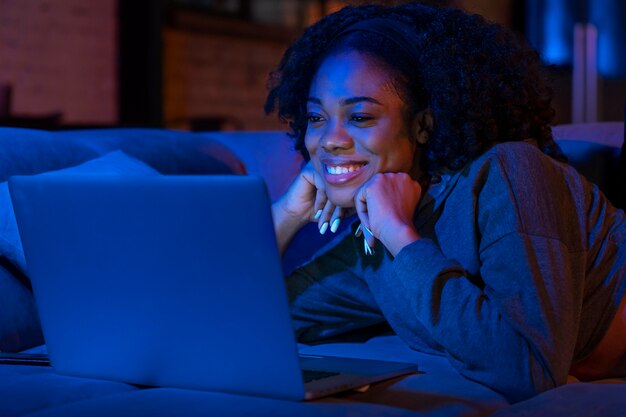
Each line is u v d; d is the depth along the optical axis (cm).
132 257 151
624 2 653
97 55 809
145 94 808
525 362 157
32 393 158
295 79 203
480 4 218
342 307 205
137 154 272
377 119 176
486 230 171
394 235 168
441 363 180
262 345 145
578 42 474
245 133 326
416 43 182
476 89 180
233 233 141
